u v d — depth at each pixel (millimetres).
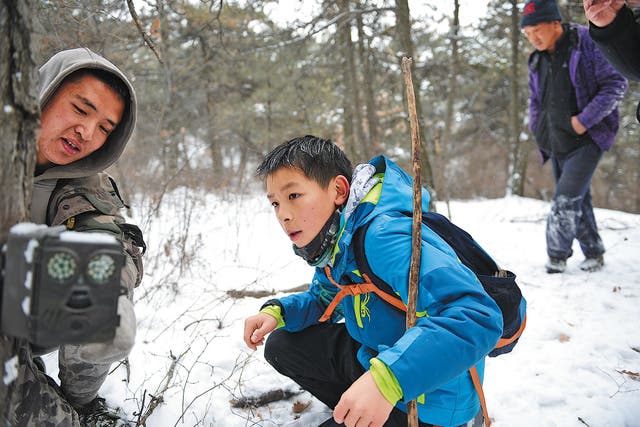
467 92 15570
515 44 10352
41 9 2424
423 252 1504
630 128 12984
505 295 1598
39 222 1612
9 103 1113
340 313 2100
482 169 18172
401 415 1654
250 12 6117
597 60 3654
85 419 1818
